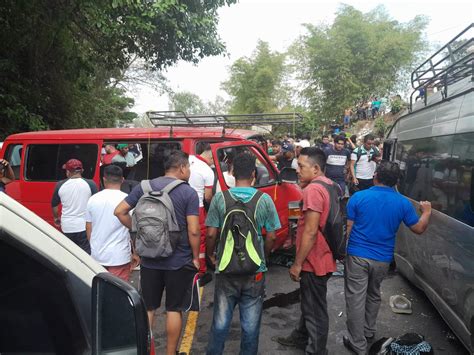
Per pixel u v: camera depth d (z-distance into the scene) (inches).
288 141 408.2
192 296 127.9
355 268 133.5
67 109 462.6
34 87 408.5
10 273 52.1
